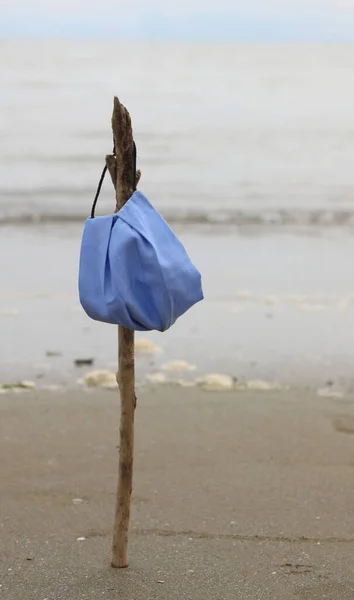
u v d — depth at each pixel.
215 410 9.13
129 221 4.51
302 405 9.41
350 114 53.44
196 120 48.34
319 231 22.67
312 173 32.69
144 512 6.30
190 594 4.99
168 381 10.37
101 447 7.88
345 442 8.11
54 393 9.77
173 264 4.52
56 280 16.41
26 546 5.69
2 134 40.31
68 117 47.09
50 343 12.23
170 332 12.92
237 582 5.17
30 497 6.61
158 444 7.95
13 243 20.20
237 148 38.94
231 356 11.71
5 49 177.12
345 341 12.60
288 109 55.72
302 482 7.02
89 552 5.59
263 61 135.38
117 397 9.64
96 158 34.41
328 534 5.96
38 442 8.00
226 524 6.11
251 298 15.23
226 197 27.66
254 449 7.86
